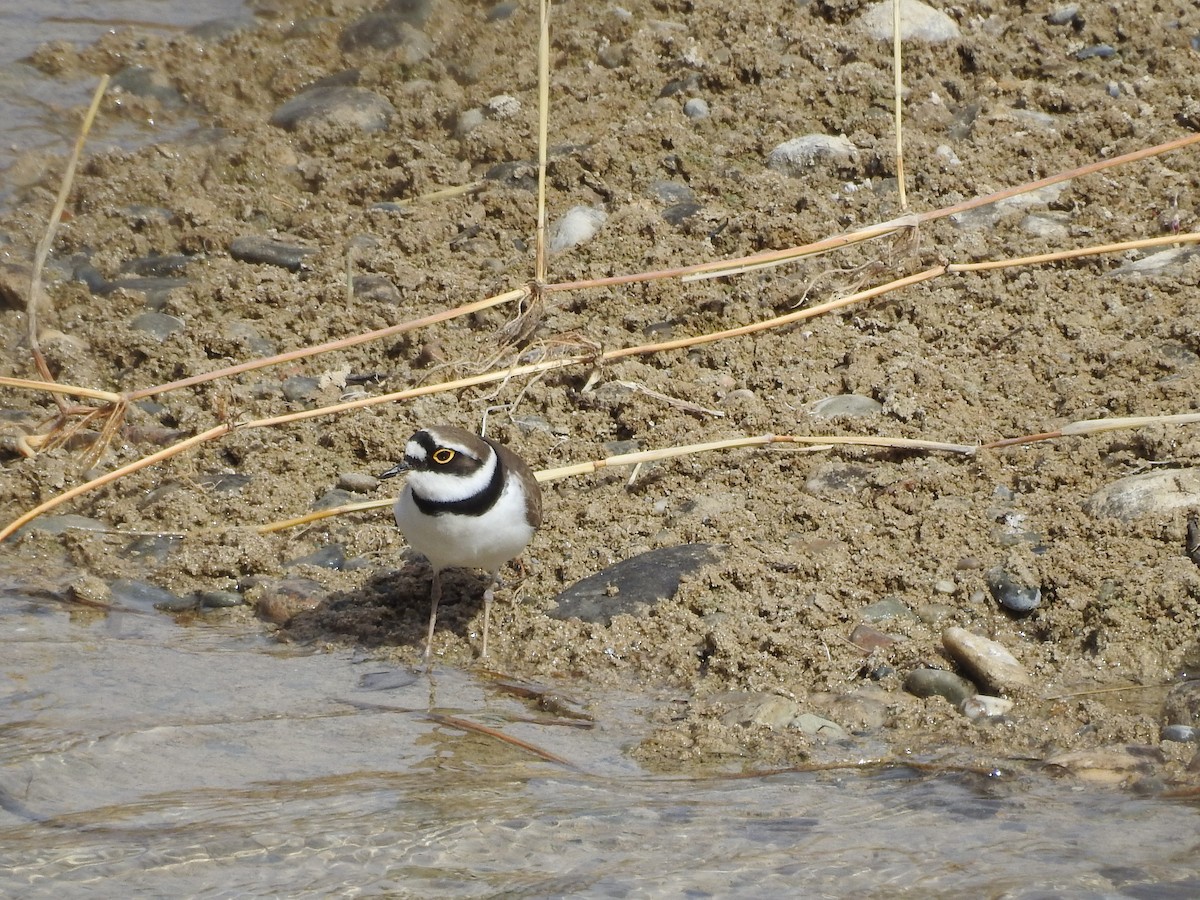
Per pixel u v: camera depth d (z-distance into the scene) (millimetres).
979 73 17422
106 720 9570
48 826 8336
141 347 14375
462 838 8164
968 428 12375
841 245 13289
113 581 11703
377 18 20078
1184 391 12289
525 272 15070
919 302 14039
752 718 9320
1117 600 10156
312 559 11805
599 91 18000
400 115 18188
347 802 8570
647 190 16031
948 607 10422
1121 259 14328
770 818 8289
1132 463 11609
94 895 7625
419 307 14750
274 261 15758
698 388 13203
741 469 12258
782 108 16984
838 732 9227
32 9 21422
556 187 16375
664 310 14375
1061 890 7488
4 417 13797
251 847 8078
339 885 7719
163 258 15922
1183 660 9711
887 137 16281
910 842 8008
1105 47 17547
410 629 10891
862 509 11547
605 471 12422
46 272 15562
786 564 10820
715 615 10461
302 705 9844
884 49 17672
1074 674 9719
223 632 11016
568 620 10656
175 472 12875
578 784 8758
